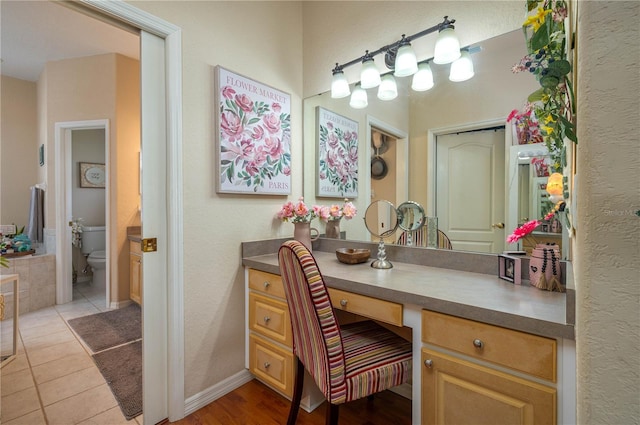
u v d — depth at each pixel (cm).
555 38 73
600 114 46
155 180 149
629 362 44
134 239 313
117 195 317
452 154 156
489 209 145
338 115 203
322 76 212
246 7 186
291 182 210
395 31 177
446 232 158
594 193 46
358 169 192
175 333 152
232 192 174
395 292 115
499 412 92
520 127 136
